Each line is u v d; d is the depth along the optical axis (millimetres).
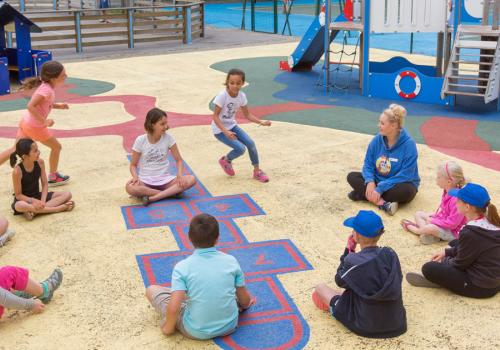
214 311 4453
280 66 16500
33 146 6523
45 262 5766
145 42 21766
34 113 7324
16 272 4816
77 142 9742
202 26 22953
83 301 5109
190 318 4488
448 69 11875
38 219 6715
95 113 11719
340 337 4594
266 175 8078
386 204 6852
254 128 10586
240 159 8844
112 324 4781
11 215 6828
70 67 17047
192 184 7340
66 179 7883
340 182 7863
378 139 7105
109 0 27656
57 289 5297
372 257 4516
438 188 7645
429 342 4531
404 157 6945
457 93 11719
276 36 23188
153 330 4695
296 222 6668
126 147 9461
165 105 12328
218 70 16297
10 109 12219
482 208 4938
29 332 4680
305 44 15680
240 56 18719
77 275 5535
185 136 10047
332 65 17203
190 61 17828
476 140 9781
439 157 8906
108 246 6102
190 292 4438
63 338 4605
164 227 6551
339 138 9914
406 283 5391
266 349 4457
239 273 4582
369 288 4477
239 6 36000
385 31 12883
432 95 12484
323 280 5453
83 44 19875
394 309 4543
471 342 4539
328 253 5965
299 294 5219
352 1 14000
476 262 5043
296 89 14016
